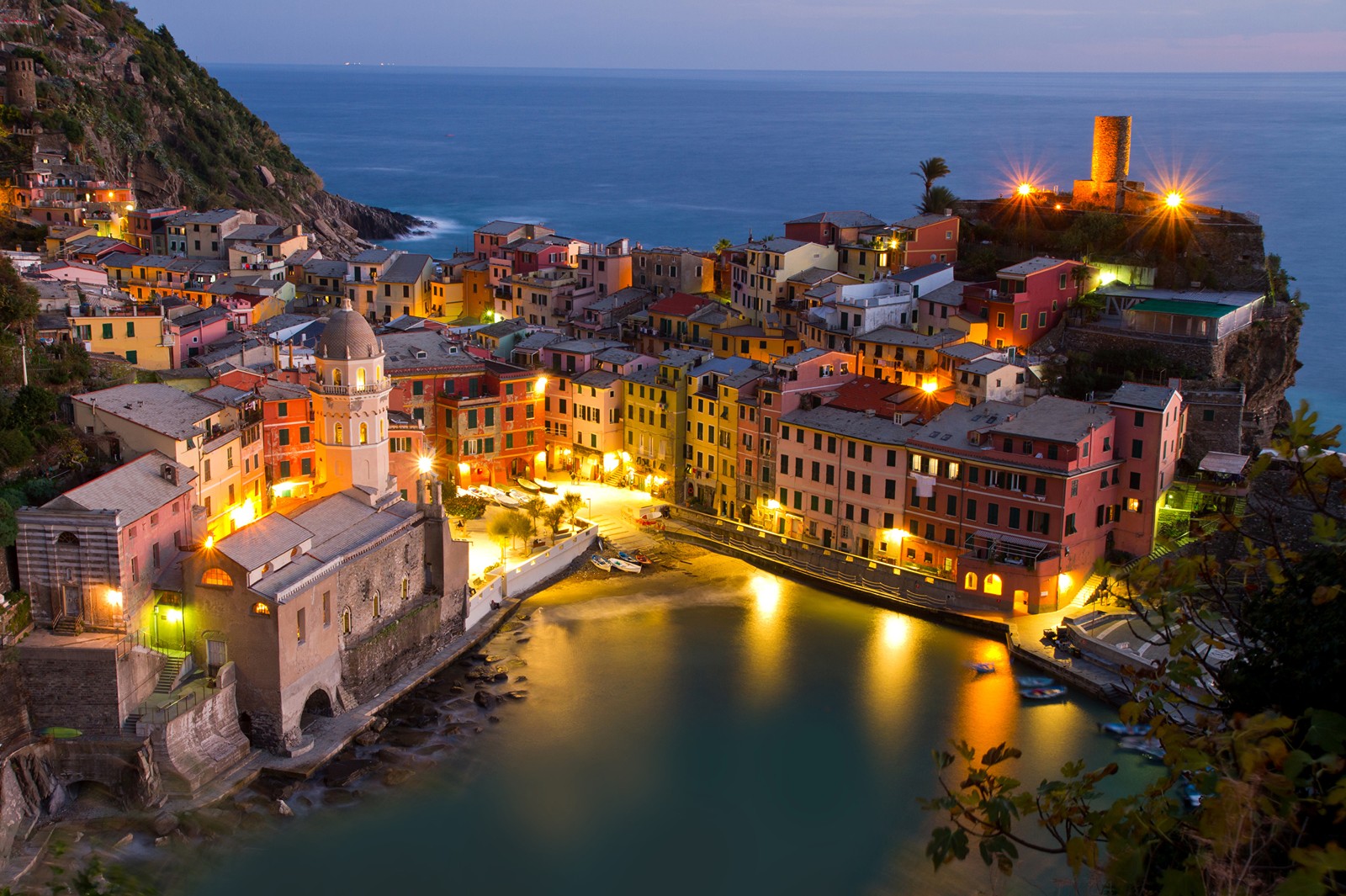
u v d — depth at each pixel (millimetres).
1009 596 120938
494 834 87250
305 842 85438
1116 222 174500
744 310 193875
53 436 108875
